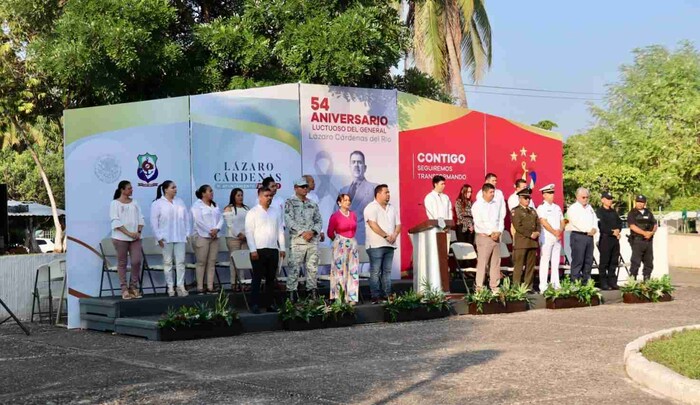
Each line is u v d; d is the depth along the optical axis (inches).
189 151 649.6
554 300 655.1
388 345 464.1
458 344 462.0
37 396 338.6
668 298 703.7
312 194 689.0
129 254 591.2
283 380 358.9
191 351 458.3
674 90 1307.8
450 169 770.8
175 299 585.3
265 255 560.1
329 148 707.4
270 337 514.0
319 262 634.2
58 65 786.8
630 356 365.1
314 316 555.5
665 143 1183.6
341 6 831.7
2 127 956.6
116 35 776.3
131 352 462.3
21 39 895.7
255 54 817.5
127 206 585.9
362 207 722.8
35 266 685.3
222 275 667.4
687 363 345.4
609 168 1765.5
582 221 693.3
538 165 822.5
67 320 636.1
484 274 645.3
